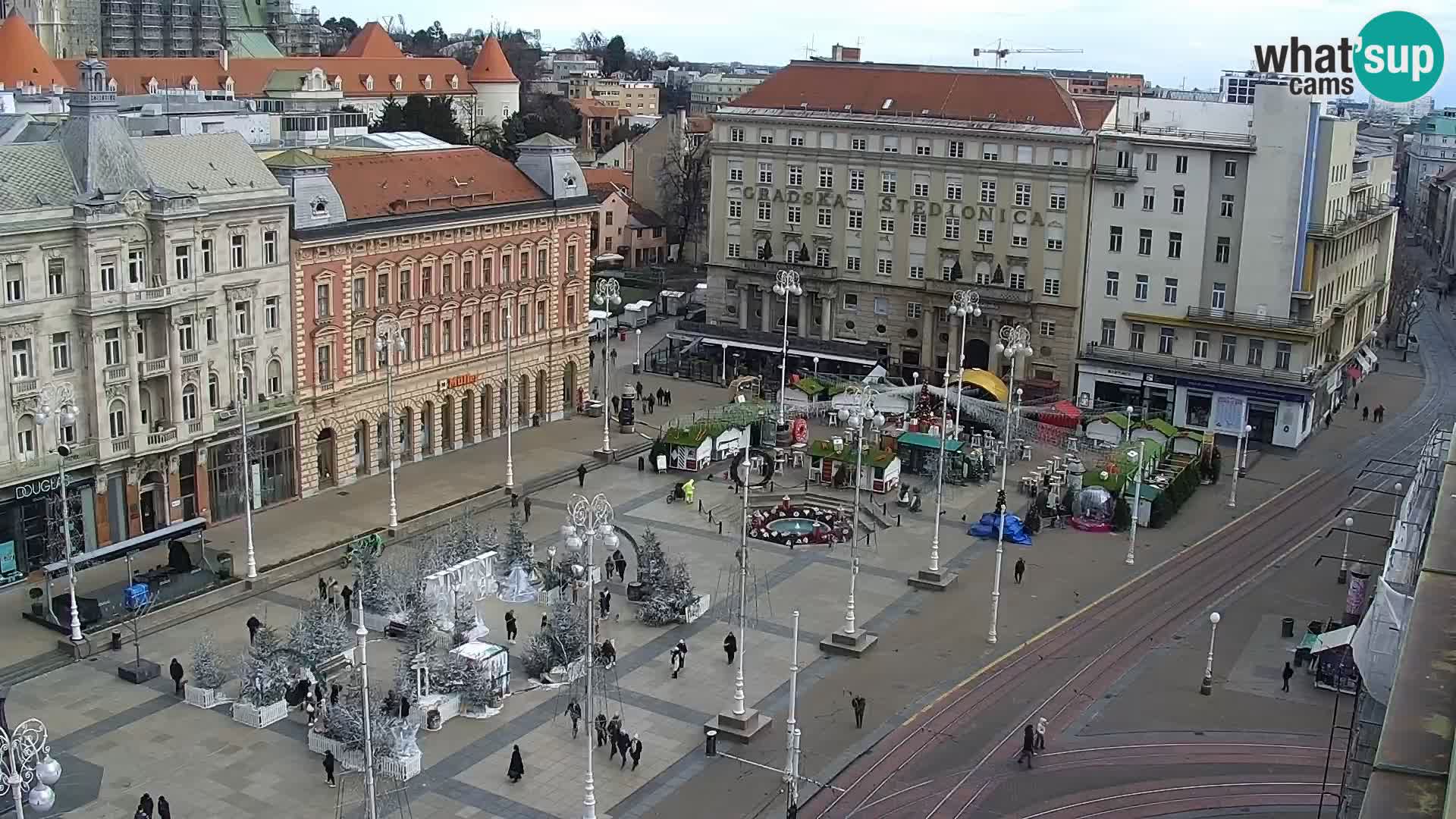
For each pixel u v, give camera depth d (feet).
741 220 517.96
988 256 473.67
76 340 286.87
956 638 279.28
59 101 421.59
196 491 318.65
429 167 396.37
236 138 333.42
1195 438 406.82
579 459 395.96
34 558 286.46
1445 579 114.93
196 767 214.90
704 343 514.68
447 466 382.83
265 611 278.87
